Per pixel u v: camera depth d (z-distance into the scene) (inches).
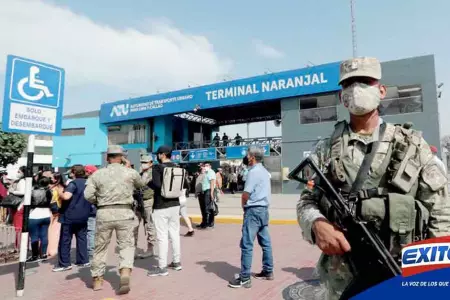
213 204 379.2
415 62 696.4
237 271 207.2
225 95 901.2
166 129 1051.9
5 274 207.9
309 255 243.9
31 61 175.5
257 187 177.8
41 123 178.2
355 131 67.4
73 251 276.1
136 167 699.4
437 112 674.8
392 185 58.9
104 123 1153.4
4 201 240.2
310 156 71.2
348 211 60.0
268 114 1103.0
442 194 57.5
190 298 161.8
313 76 787.4
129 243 175.6
